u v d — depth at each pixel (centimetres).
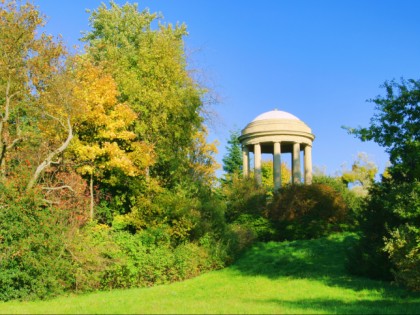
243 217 3434
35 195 1630
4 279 1488
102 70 2380
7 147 1805
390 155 1650
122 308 1172
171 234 2242
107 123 2191
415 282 1443
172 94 2483
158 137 2509
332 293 1547
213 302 1297
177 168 2527
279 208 3306
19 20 1862
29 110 2103
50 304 1363
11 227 1542
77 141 2150
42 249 1591
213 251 2423
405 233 1461
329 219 3212
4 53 1878
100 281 1792
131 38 3434
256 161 4322
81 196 2072
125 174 2344
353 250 2064
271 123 4300
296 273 2092
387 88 1652
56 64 1981
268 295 1534
